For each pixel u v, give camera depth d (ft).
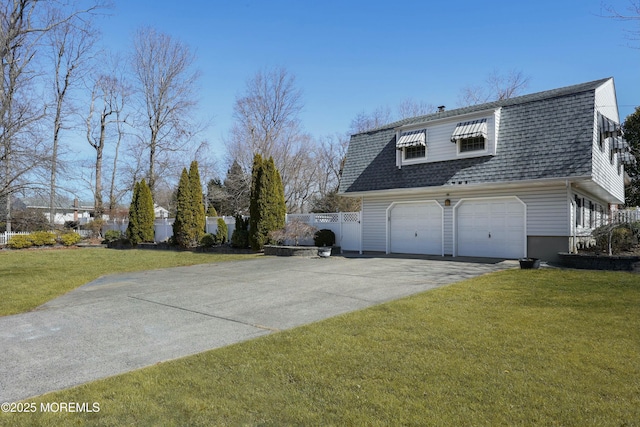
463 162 48.37
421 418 10.18
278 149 119.96
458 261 44.57
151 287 31.22
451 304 22.71
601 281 28.71
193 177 74.38
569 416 10.14
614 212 53.26
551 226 42.50
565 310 20.77
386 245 56.49
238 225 69.51
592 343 15.58
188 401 11.25
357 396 11.44
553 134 42.34
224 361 14.34
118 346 16.53
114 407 10.94
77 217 154.81
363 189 56.24
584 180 39.63
